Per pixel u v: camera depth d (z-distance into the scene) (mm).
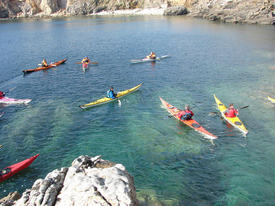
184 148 15305
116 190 7406
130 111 20656
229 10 78562
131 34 60844
